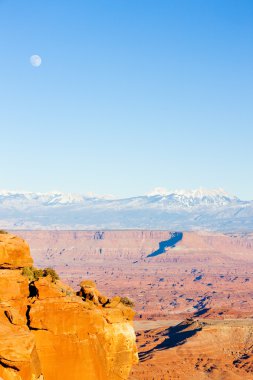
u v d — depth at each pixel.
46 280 40.44
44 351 38.25
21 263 41.44
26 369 34.88
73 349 38.84
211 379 187.62
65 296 39.97
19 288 39.97
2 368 34.56
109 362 41.53
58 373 38.25
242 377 189.38
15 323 37.56
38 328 38.41
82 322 39.53
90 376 39.12
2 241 41.19
